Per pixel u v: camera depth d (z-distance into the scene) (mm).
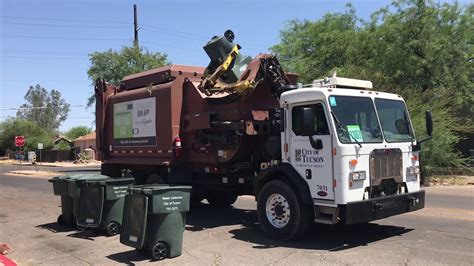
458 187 18547
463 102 23766
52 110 133750
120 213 9594
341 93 8078
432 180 20766
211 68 11219
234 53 10742
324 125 7910
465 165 22188
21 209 14078
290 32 32531
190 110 11320
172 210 7477
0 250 7801
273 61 10242
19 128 86500
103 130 14031
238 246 8219
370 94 8492
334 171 7734
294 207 8234
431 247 7723
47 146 80375
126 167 13445
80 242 9000
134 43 43500
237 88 9898
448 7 23125
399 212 8250
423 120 19578
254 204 13828
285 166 8445
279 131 9633
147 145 12195
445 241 8141
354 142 7852
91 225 9500
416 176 8852
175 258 7488
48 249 8484
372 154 8031
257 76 10086
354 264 6812
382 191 8211
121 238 7746
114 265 7227
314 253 7539
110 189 9445
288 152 8477
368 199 7836
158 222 7434
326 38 27031
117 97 13453
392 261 6906
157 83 12117
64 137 87188
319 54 27469
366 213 7738
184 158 11469
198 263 7152
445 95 21406
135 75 13125
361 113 8219
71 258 7785
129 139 12930
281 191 8430
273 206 8672
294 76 11203
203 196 12602
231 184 10844
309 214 8250
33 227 10812
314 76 26297
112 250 8227
